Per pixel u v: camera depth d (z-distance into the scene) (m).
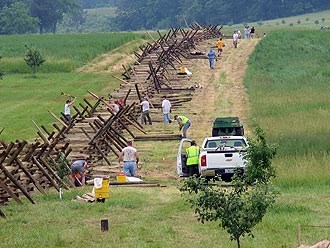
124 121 100.56
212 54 161.75
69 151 70.19
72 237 48.00
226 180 70.12
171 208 56.97
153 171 77.88
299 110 111.19
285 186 65.25
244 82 145.00
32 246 46.06
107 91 143.00
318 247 41.00
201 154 70.00
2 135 101.12
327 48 195.62
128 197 61.75
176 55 168.50
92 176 73.88
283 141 83.19
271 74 155.75
